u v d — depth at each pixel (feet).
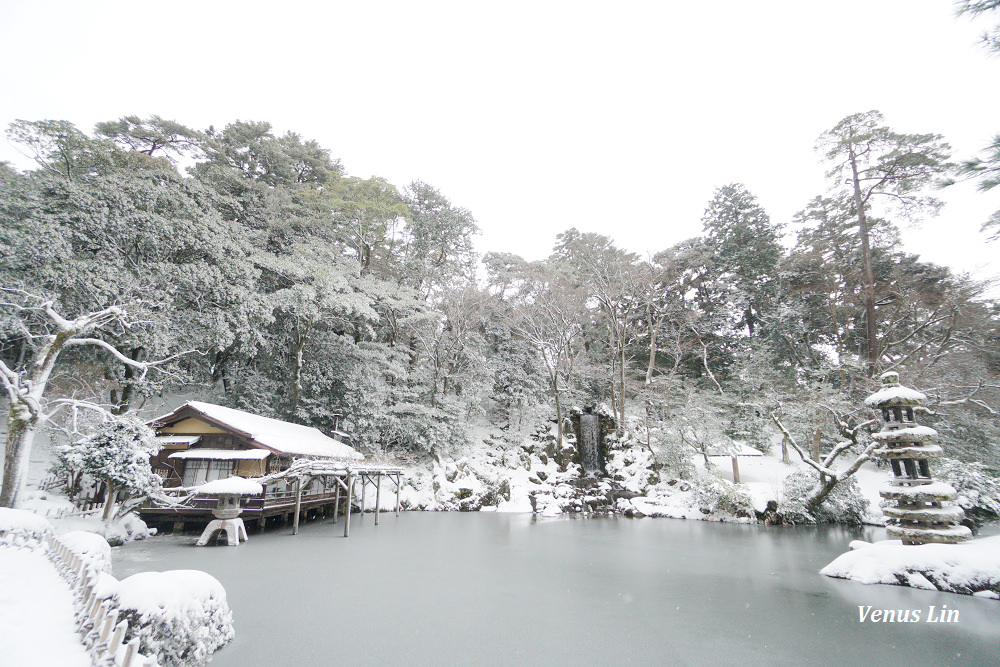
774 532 54.03
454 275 100.37
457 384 93.45
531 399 96.58
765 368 85.97
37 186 49.80
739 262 101.19
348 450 64.80
